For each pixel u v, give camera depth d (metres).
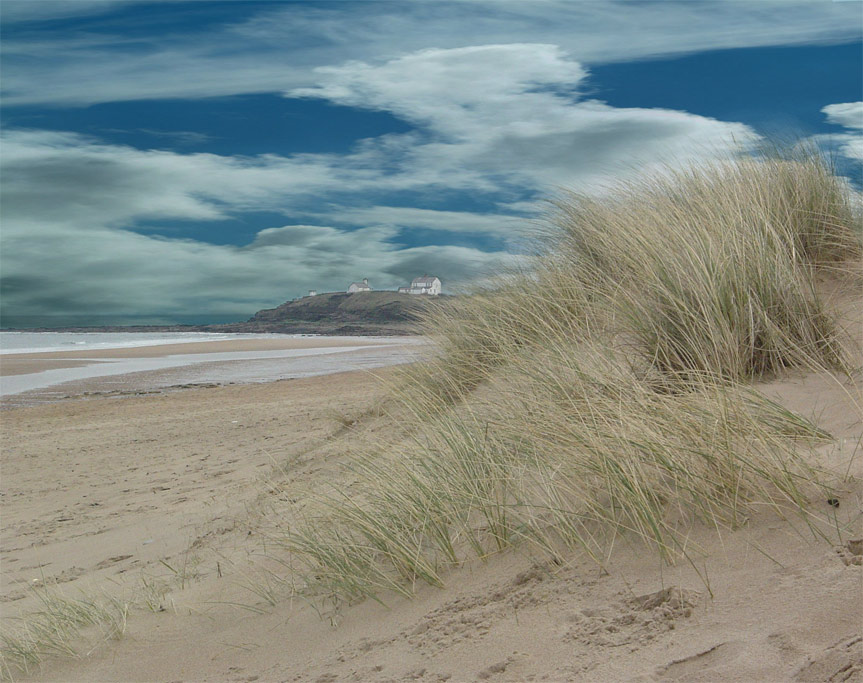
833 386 3.70
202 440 10.99
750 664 1.79
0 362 36.59
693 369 4.06
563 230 7.37
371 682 2.38
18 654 3.67
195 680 2.92
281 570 4.09
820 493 2.52
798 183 5.96
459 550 3.25
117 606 4.16
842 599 1.94
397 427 6.23
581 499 3.06
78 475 9.45
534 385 4.46
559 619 2.36
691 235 4.96
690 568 2.38
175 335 128.38
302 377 23.83
